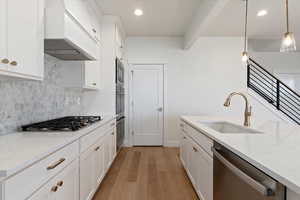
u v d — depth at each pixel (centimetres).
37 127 188
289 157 101
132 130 501
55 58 261
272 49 598
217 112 496
